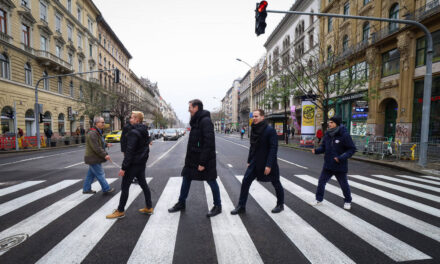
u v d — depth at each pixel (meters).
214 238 2.76
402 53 13.63
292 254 2.42
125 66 50.03
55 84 23.95
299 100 28.52
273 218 3.38
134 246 2.57
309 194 4.64
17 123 18.53
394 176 6.73
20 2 19.06
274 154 3.45
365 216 3.46
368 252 2.46
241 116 69.31
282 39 33.38
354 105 18.41
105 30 37.91
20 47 19.02
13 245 2.59
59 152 14.25
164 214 3.53
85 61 30.31
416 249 2.52
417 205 3.97
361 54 17.08
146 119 56.22
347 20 18.64
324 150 4.00
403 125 13.63
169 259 2.32
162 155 11.82
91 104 24.36
